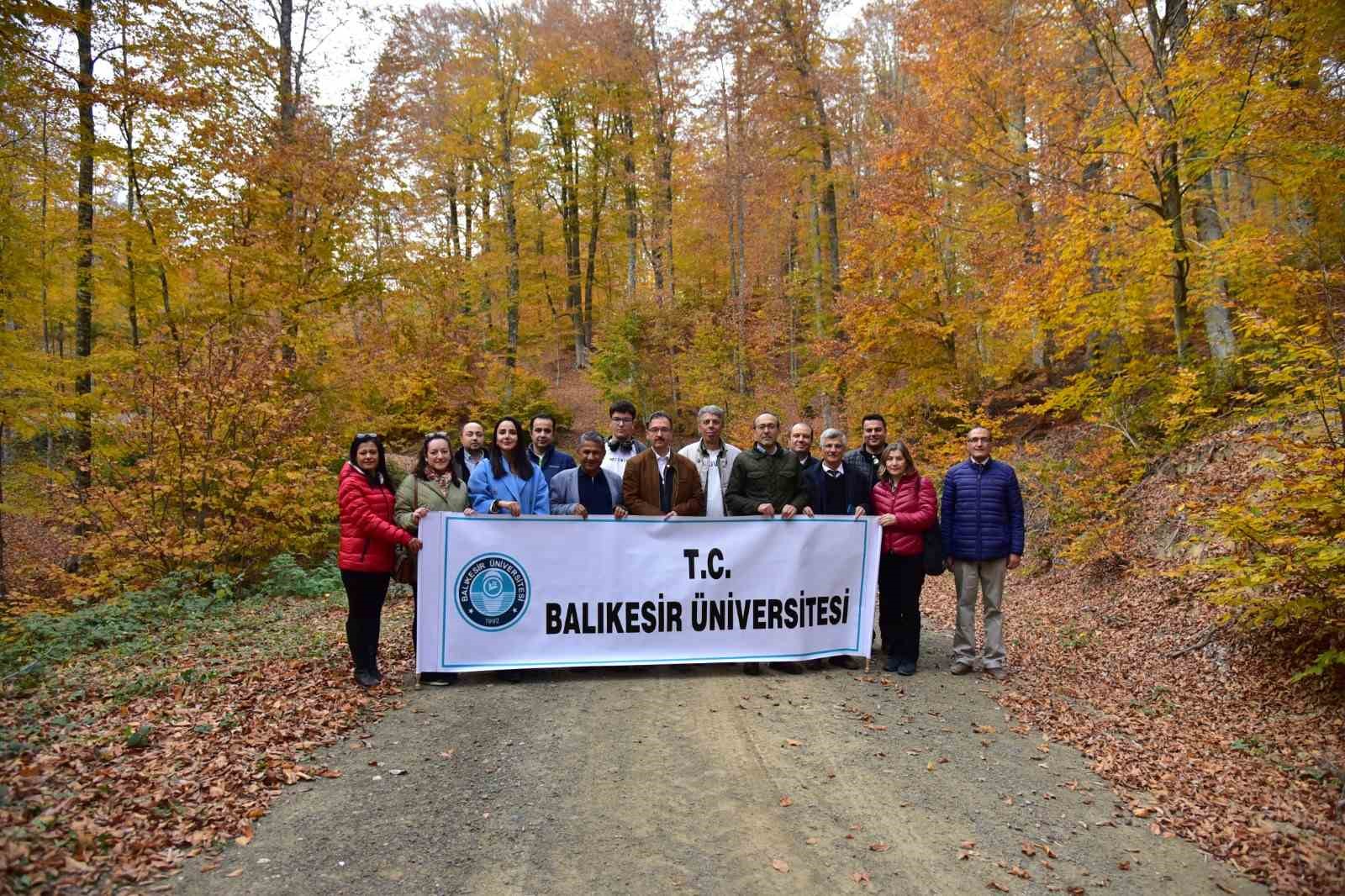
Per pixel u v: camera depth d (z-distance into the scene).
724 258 28.58
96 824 3.39
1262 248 9.56
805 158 21.55
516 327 27.41
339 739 4.73
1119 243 11.23
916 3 15.30
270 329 12.24
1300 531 5.63
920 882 3.40
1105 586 9.73
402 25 15.20
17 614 9.25
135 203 13.80
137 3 11.82
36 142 11.90
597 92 28.92
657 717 5.32
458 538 6.03
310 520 11.21
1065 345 12.30
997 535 6.63
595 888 3.26
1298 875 3.50
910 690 6.18
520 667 6.16
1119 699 6.07
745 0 20.00
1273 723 5.41
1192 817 4.09
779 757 4.68
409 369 15.29
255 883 3.17
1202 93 10.01
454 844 3.57
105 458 10.84
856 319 16.91
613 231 33.31
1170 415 10.84
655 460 6.62
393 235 15.62
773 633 6.62
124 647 6.75
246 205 13.11
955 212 17.34
